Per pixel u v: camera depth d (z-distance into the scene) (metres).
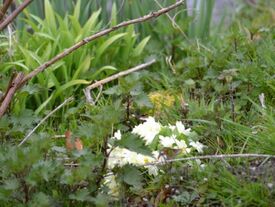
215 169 0.75
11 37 1.00
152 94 0.97
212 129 0.83
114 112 0.67
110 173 0.74
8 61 0.98
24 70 0.97
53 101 0.95
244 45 1.04
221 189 0.72
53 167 0.65
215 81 0.95
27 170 0.64
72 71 1.02
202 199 0.71
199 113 0.87
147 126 0.81
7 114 0.83
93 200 0.64
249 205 0.70
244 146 0.79
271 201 0.69
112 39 1.02
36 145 0.65
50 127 0.89
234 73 0.94
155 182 0.74
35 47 1.02
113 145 0.68
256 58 0.99
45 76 0.95
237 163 0.77
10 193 0.64
